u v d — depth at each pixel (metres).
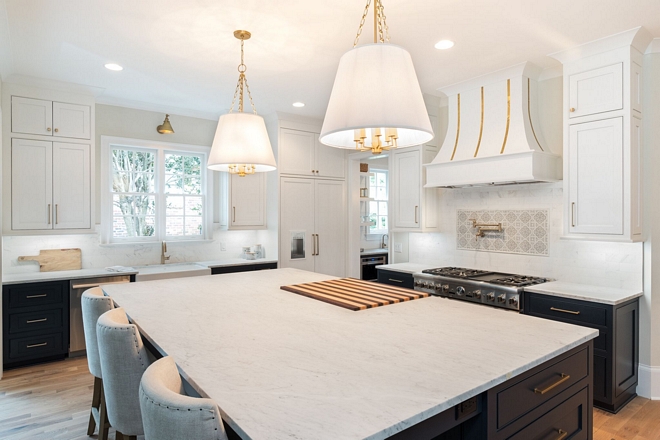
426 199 4.39
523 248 3.79
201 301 2.31
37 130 3.80
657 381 3.04
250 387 1.14
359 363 1.33
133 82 3.81
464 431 1.26
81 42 2.93
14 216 3.69
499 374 1.23
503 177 3.38
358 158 5.39
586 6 2.43
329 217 5.38
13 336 3.52
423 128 1.57
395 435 1.01
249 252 5.02
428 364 1.31
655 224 3.00
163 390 0.98
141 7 2.44
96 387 2.47
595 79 3.00
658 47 2.94
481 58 3.23
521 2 2.38
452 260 4.42
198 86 3.93
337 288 2.63
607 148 2.93
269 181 5.11
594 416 2.79
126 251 4.55
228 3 2.40
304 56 3.19
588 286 3.25
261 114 5.02
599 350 2.82
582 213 3.05
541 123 3.58
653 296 3.03
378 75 1.54
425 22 2.62
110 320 1.64
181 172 4.98
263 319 1.90
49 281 3.67
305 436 0.87
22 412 2.81
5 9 2.45
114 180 4.56
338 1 2.37
